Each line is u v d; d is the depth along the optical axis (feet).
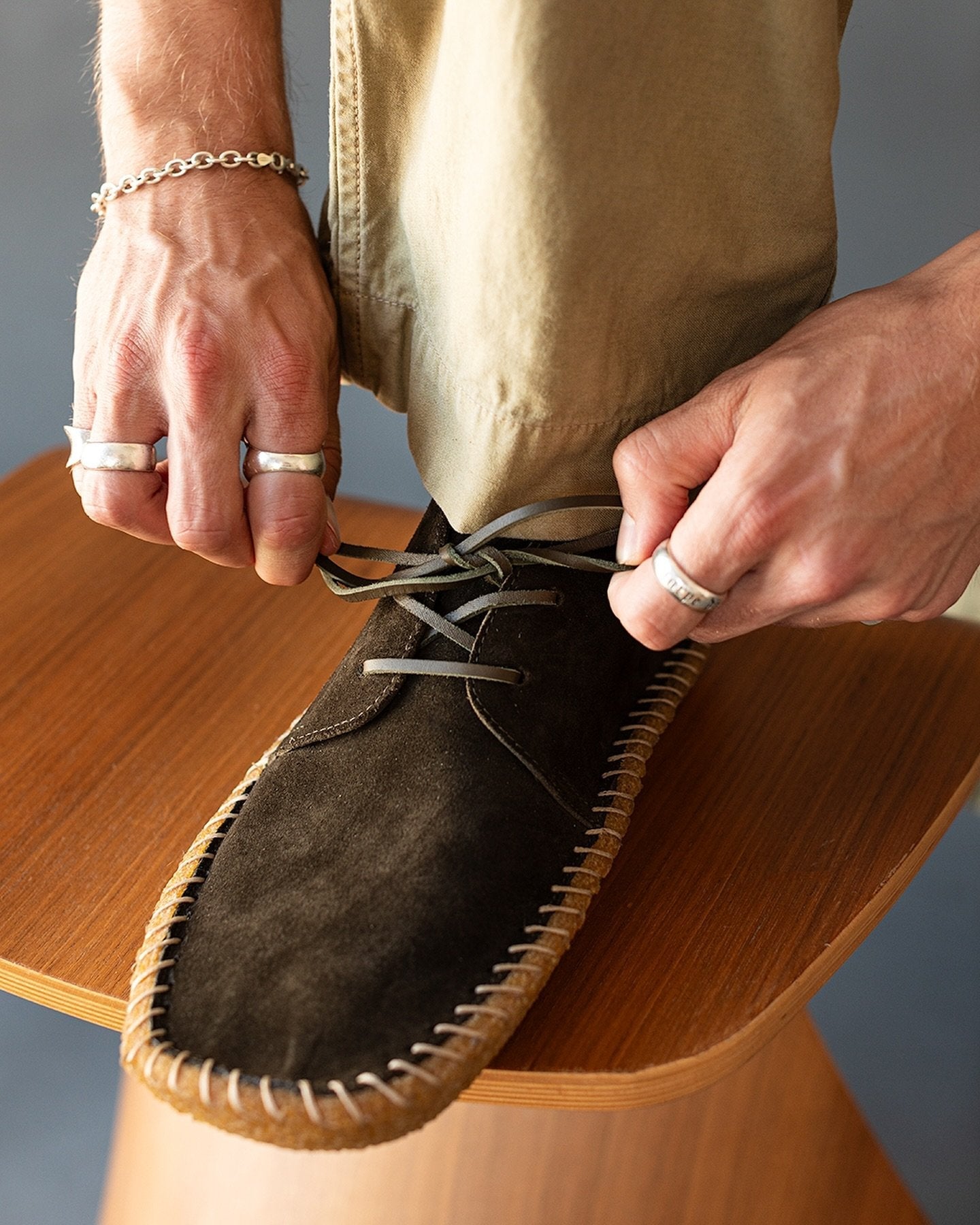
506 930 1.52
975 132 3.36
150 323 1.67
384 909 1.49
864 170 3.51
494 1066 1.50
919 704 2.11
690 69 1.39
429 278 1.67
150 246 1.71
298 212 1.81
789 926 1.69
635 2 1.32
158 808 1.96
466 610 1.72
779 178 1.51
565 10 1.31
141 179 1.74
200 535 1.67
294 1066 1.34
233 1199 2.62
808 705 2.11
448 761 1.64
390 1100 1.32
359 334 1.88
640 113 1.39
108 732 2.12
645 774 1.89
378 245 1.76
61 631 2.37
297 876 1.57
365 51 1.57
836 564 1.44
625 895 1.74
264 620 2.42
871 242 3.63
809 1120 2.83
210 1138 2.63
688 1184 2.68
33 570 2.55
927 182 3.48
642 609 1.52
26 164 4.01
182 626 2.40
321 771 1.70
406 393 1.94
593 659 1.76
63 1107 4.17
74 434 1.77
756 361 1.51
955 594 1.63
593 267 1.47
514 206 1.43
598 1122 2.61
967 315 1.44
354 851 1.58
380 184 1.70
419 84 1.59
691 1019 1.57
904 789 1.93
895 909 4.09
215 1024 1.41
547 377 1.56
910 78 3.33
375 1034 1.38
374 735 1.69
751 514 1.41
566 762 1.69
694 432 1.52
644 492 1.55
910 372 1.41
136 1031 1.43
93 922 1.75
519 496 1.72
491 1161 2.56
